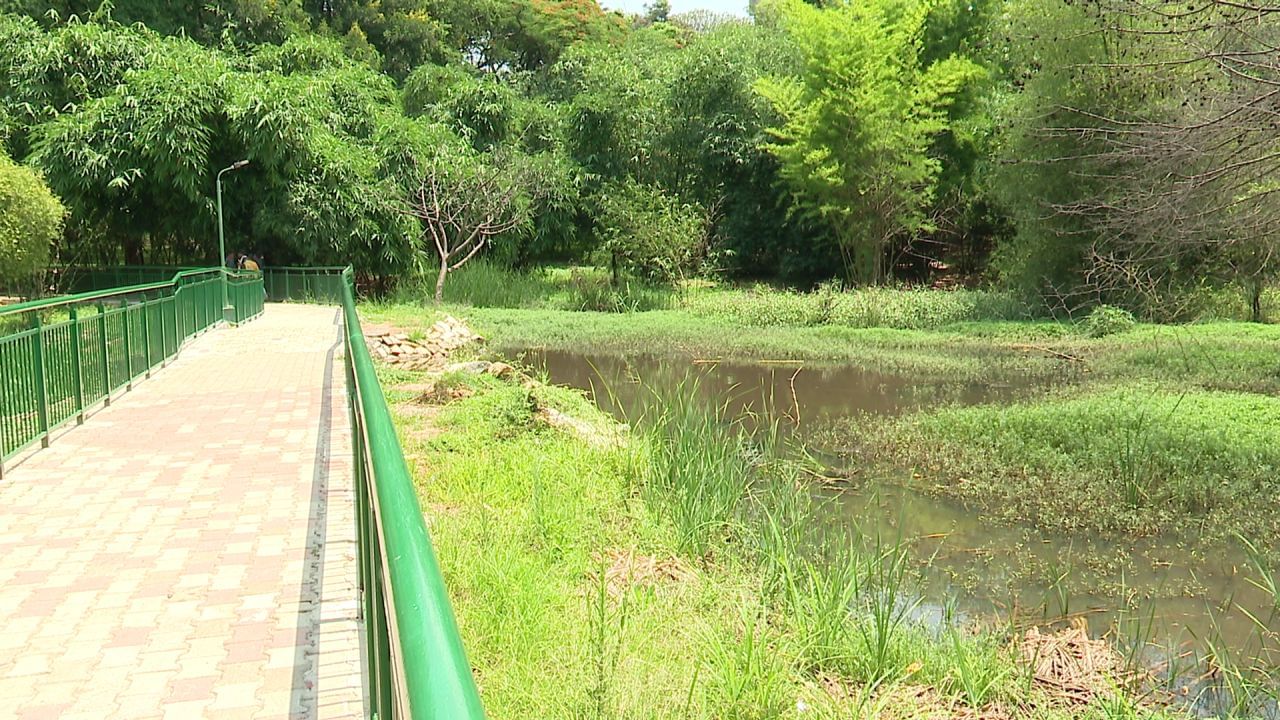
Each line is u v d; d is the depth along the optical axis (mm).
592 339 20656
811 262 31234
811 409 12766
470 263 30109
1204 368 14625
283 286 26406
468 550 5684
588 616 4844
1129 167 18156
